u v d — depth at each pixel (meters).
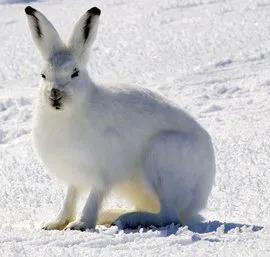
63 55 21.33
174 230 20.45
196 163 22.17
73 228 21.25
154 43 62.72
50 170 22.00
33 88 52.41
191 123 22.77
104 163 21.61
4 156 36.12
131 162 22.12
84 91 21.28
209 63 52.25
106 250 17.72
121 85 22.83
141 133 22.05
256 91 44.72
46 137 21.38
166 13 74.56
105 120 21.55
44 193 27.28
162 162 21.86
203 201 22.66
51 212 24.53
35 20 21.66
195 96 45.12
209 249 17.55
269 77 47.00
